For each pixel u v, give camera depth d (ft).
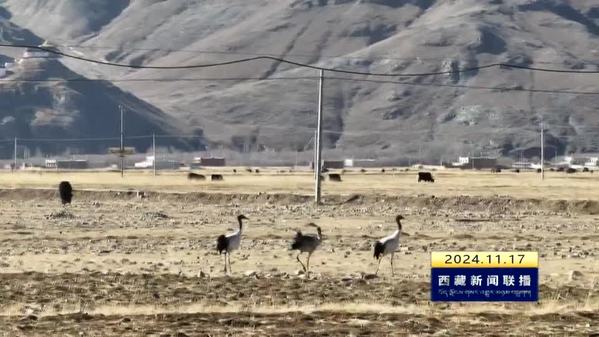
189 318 363.76
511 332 338.54
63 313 377.30
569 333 336.49
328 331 336.08
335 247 636.48
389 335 330.13
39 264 552.82
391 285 462.19
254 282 469.16
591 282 476.54
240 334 330.54
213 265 546.26
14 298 419.74
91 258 581.94
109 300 416.67
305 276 492.54
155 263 556.10
